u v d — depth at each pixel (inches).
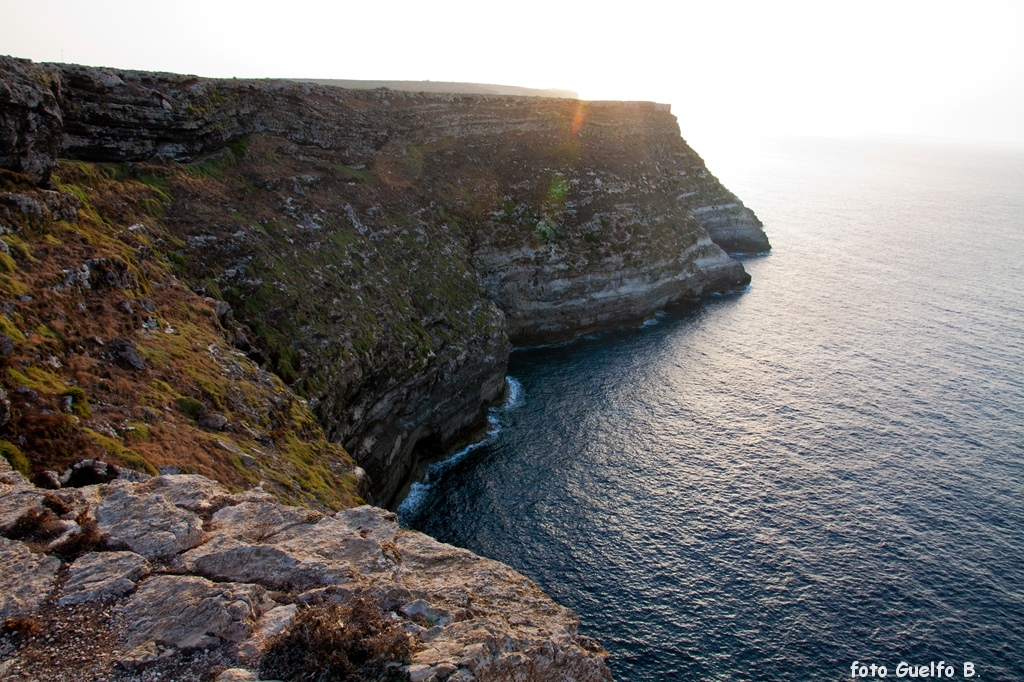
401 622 557.3
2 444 765.3
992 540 1860.2
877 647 1518.2
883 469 2191.2
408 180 3058.6
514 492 2092.8
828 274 4650.6
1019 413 2566.4
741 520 1940.2
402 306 2283.5
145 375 1119.6
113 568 555.2
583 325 3454.7
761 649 1515.7
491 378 2551.7
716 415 2559.1
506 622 596.7
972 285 4379.9
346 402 1795.0
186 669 476.7
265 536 657.0
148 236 1553.9
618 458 2268.7
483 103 3964.1
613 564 1774.1
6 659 465.1
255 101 2327.8
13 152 1269.7
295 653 500.4
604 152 4286.4
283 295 1786.4
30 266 1120.2
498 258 3230.8
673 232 4003.4
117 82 1764.3
